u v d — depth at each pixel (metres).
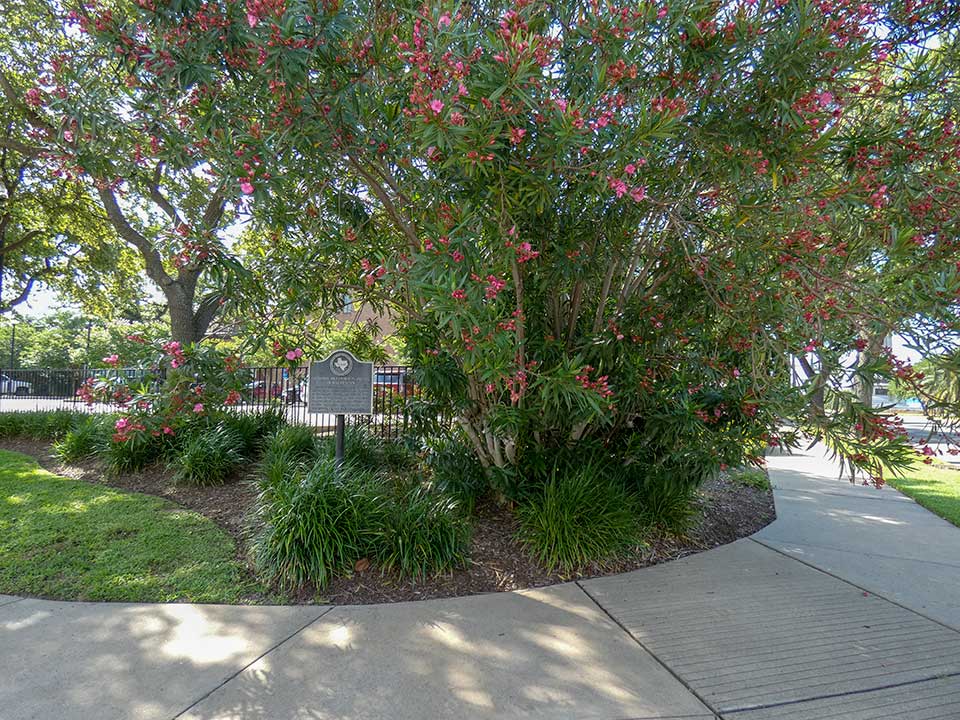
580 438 5.29
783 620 3.59
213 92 3.58
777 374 4.17
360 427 7.40
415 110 3.11
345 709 2.57
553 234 4.09
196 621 3.42
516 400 4.20
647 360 4.61
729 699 2.71
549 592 4.01
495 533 4.92
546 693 2.74
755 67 3.38
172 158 3.70
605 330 4.56
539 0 3.46
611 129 3.28
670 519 5.14
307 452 6.62
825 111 3.42
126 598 3.72
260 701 2.62
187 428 6.79
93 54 3.72
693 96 3.54
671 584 4.19
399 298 4.77
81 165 3.83
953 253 3.54
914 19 3.80
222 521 5.18
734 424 4.67
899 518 6.33
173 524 5.01
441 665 2.98
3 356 41.75
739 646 3.24
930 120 3.82
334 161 3.88
